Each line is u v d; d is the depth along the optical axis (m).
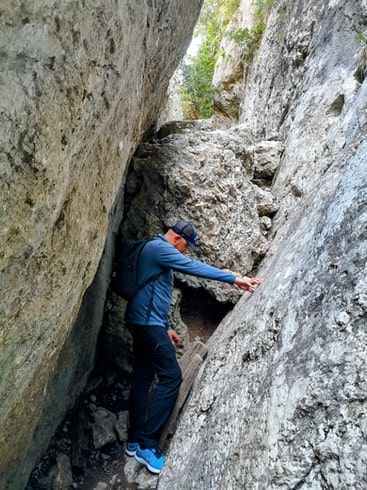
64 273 1.55
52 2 0.92
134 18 1.56
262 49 6.00
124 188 3.33
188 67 9.10
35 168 1.07
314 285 1.64
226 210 3.23
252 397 1.63
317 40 4.02
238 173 3.43
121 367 3.20
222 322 3.11
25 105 0.96
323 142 3.10
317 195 2.54
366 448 1.00
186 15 3.10
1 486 1.90
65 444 2.65
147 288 2.54
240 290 3.17
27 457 2.17
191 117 9.48
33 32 0.90
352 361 1.19
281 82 4.78
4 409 1.49
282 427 1.27
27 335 1.40
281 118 4.49
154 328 2.53
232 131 4.07
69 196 1.43
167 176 3.24
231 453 1.48
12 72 0.89
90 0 1.10
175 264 2.47
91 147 1.55
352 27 3.40
